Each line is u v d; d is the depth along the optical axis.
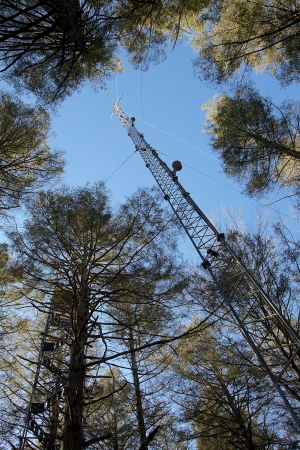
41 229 8.03
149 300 7.74
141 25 9.48
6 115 9.59
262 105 8.33
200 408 9.41
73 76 9.14
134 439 8.21
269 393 8.92
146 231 8.53
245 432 8.36
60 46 7.82
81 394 5.82
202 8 9.56
